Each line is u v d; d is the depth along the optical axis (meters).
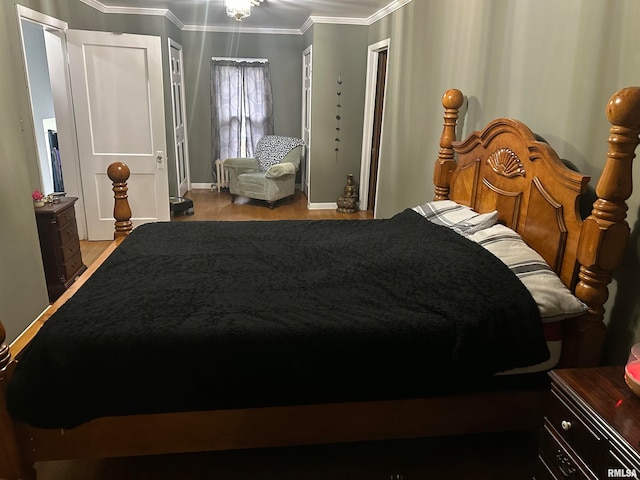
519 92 2.30
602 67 1.75
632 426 1.10
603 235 1.49
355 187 5.96
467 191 2.58
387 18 4.55
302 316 1.54
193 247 2.25
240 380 1.44
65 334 1.39
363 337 1.47
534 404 1.67
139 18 5.25
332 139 5.79
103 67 4.16
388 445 1.96
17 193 2.67
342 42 5.46
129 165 4.43
